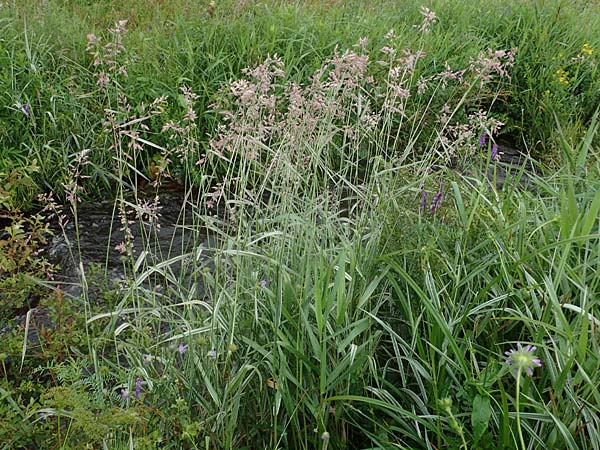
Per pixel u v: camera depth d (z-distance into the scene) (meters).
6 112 5.43
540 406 2.34
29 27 6.13
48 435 2.61
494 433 2.52
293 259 2.93
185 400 2.64
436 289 2.88
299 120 3.19
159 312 2.97
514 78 7.12
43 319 3.63
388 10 7.87
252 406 2.73
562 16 8.01
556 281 2.62
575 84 7.13
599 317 2.69
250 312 2.77
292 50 6.41
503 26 7.87
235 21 6.62
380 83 5.96
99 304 3.66
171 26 6.70
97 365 2.70
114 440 2.48
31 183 3.95
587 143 3.29
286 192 3.03
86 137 5.55
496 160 3.80
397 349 2.70
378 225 3.04
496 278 2.64
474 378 2.54
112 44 3.81
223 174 5.62
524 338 2.86
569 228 2.78
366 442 2.73
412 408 2.64
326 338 2.49
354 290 2.87
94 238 4.84
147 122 5.64
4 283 3.14
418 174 3.50
